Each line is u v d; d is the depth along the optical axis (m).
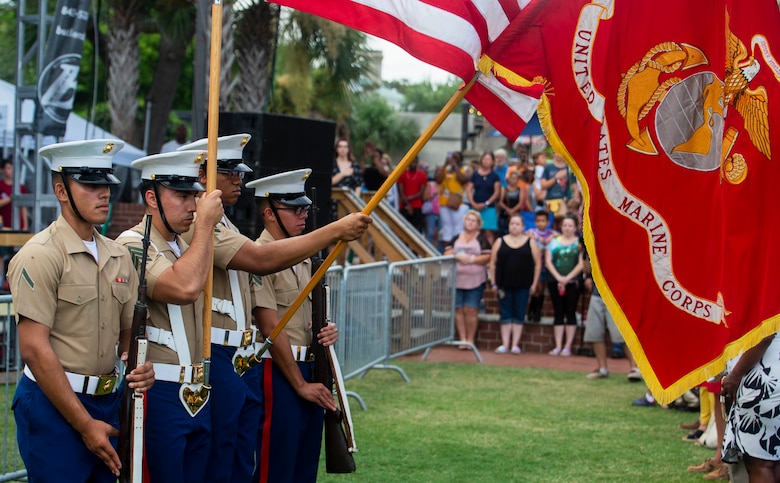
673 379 6.23
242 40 19.44
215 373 6.13
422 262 14.24
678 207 6.30
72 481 5.00
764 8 6.36
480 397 12.10
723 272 6.27
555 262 15.91
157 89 26.39
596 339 13.64
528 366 14.81
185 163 5.68
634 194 6.30
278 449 6.63
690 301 6.26
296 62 21.77
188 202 5.71
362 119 45.56
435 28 5.94
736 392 6.68
